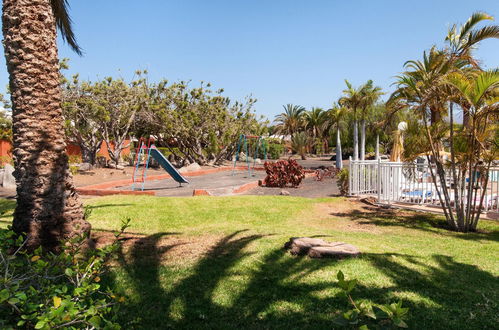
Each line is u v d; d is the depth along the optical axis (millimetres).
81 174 20750
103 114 22953
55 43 5934
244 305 4172
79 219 6020
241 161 42438
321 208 11000
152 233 7387
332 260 5480
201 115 30266
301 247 5840
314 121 61656
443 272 5141
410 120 9367
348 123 35000
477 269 5348
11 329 2184
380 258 5562
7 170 16953
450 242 7125
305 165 38344
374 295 4289
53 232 5656
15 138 5680
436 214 10219
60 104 5957
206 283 4789
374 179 14133
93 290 2605
